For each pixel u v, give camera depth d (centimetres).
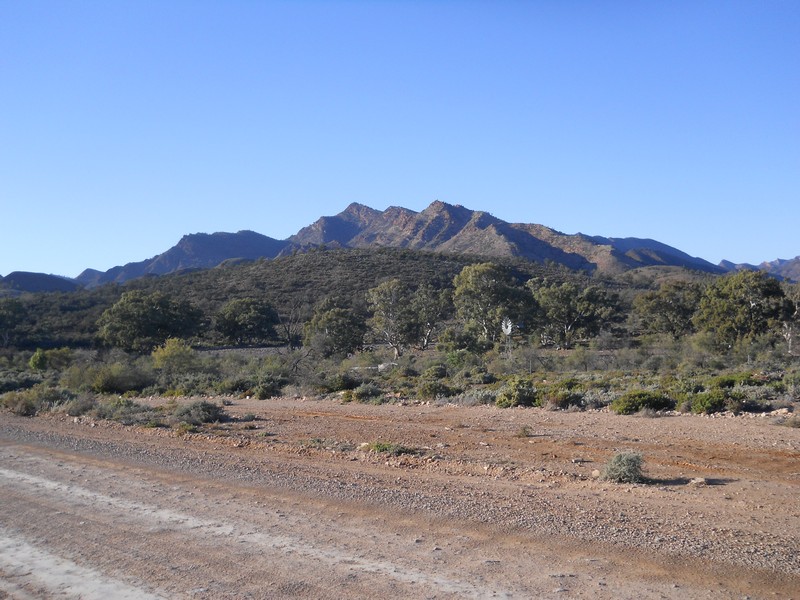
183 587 717
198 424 2142
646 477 1173
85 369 4253
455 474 1255
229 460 1446
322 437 1778
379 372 4684
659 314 7331
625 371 4200
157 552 834
